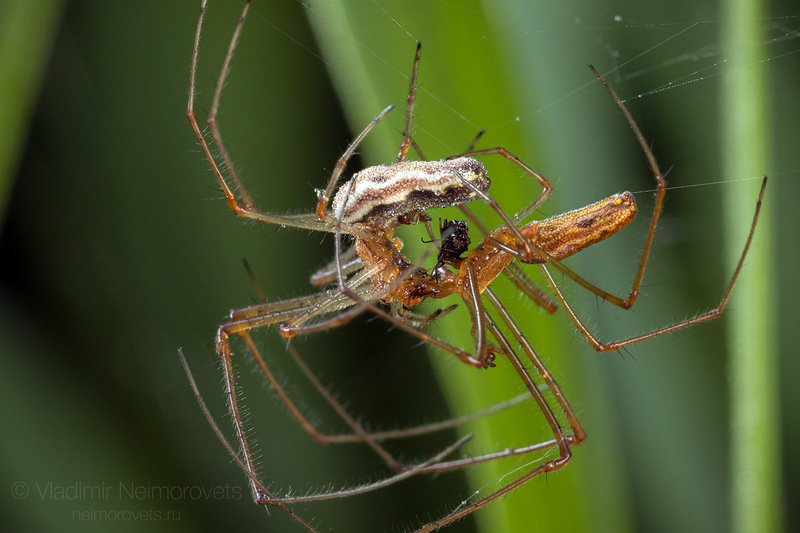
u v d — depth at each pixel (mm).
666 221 140
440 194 130
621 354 134
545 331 134
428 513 144
